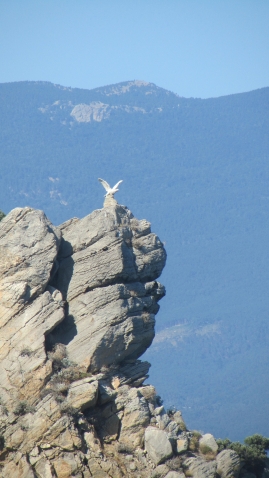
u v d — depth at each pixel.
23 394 91.00
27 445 89.44
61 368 92.88
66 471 88.81
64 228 98.62
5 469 89.00
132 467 91.38
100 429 93.00
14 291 93.00
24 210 95.56
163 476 91.81
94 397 91.38
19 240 94.38
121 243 97.94
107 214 98.62
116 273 97.00
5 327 93.00
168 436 94.12
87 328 95.31
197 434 98.75
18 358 91.69
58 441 89.50
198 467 94.31
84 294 96.38
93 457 90.06
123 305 96.75
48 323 93.00
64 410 90.25
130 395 94.94
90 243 97.50
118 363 97.81
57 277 97.12
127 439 93.31
